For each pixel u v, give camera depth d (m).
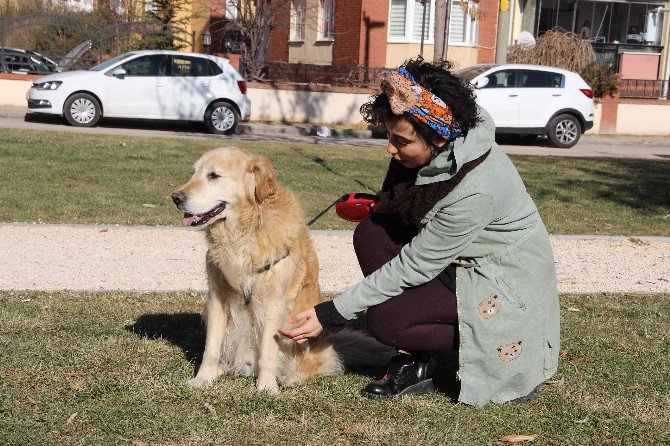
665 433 3.68
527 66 19.45
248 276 3.93
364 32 25.09
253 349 4.20
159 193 9.80
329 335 4.41
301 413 3.77
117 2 25.56
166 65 17.81
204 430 3.50
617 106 23.98
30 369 4.06
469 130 3.55
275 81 23.66
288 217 3.97
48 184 9.86
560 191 11.77
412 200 3.71
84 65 21.89
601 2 29.50
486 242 3.75
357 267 6.95
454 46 25.50
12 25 21.78
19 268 6.23
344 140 18.78
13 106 20.50
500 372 3.84
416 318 3.86
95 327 4.85
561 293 6.29
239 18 25.25
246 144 14.98
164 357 4.41
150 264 6.62
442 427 3.66
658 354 4.83
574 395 4.11
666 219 10.07
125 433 3.42
